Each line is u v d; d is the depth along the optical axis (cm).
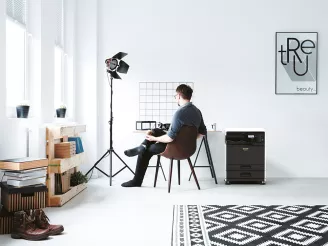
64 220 276
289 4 519
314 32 517
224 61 519
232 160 456
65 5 468
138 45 520
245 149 455
